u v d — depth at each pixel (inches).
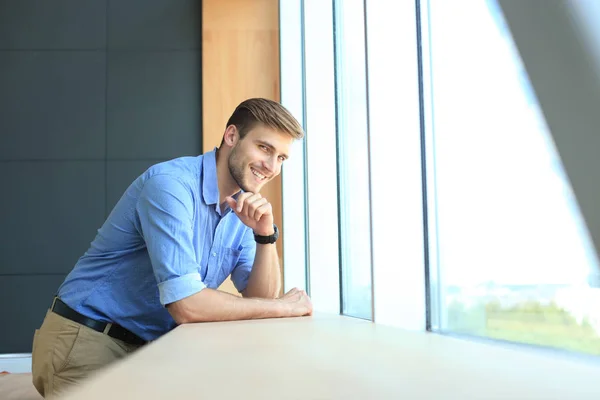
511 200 43.9
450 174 57.6
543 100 25.3
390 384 17.3
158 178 60.6
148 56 167.9
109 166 165.3
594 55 22.3
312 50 109.0
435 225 60.9
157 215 58.6
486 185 48.6
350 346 29.6
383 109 62.0
